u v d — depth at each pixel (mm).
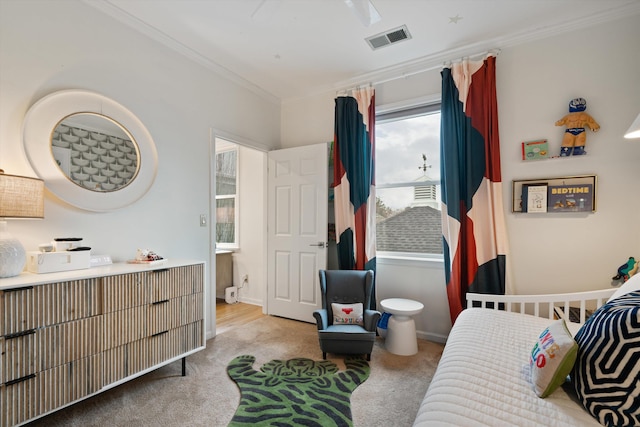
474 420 965
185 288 2219
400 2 2180
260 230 4234
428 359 2512
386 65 3086
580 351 1129
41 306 1521
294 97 3855
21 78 1828
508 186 2592
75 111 2043
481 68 2646
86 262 1888
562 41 2418
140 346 1937
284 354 2586
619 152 2227
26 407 1466
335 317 2688
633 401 923
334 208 3463
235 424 1681
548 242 2451
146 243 2479
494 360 1360
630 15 2203
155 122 2549
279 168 3705
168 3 2195
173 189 2689
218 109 3117
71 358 1625
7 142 1778
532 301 2135
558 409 1039
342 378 2184
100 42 2197
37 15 1893
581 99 2307
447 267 2742
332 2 2182
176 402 1885
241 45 2742
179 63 2746
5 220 1729
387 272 3164
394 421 1722
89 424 1672
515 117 2574
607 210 2260
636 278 1555
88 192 2102
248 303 4297
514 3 2193
